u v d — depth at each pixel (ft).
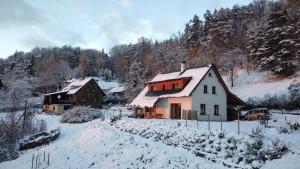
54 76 379.55
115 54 569.23
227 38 281.74
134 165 59.57
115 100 276.41
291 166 49.70
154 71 274.16
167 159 58.39
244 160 56.24
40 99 284.00
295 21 204.64
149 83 152.46
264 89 186.39
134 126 96.27
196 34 323.16
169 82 141.08
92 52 627.87
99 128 94.68
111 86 359.46
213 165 55.06
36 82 344.08
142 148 68.08
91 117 147.95
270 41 209.46
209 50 282.56
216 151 61.98
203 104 128.77
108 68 501.97
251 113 128.06
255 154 57.11
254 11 363.35
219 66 259.80
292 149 56.70
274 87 182.80
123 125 102.47
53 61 429.79
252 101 162.81
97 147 77.25
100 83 364.79
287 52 194.49
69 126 128.77
